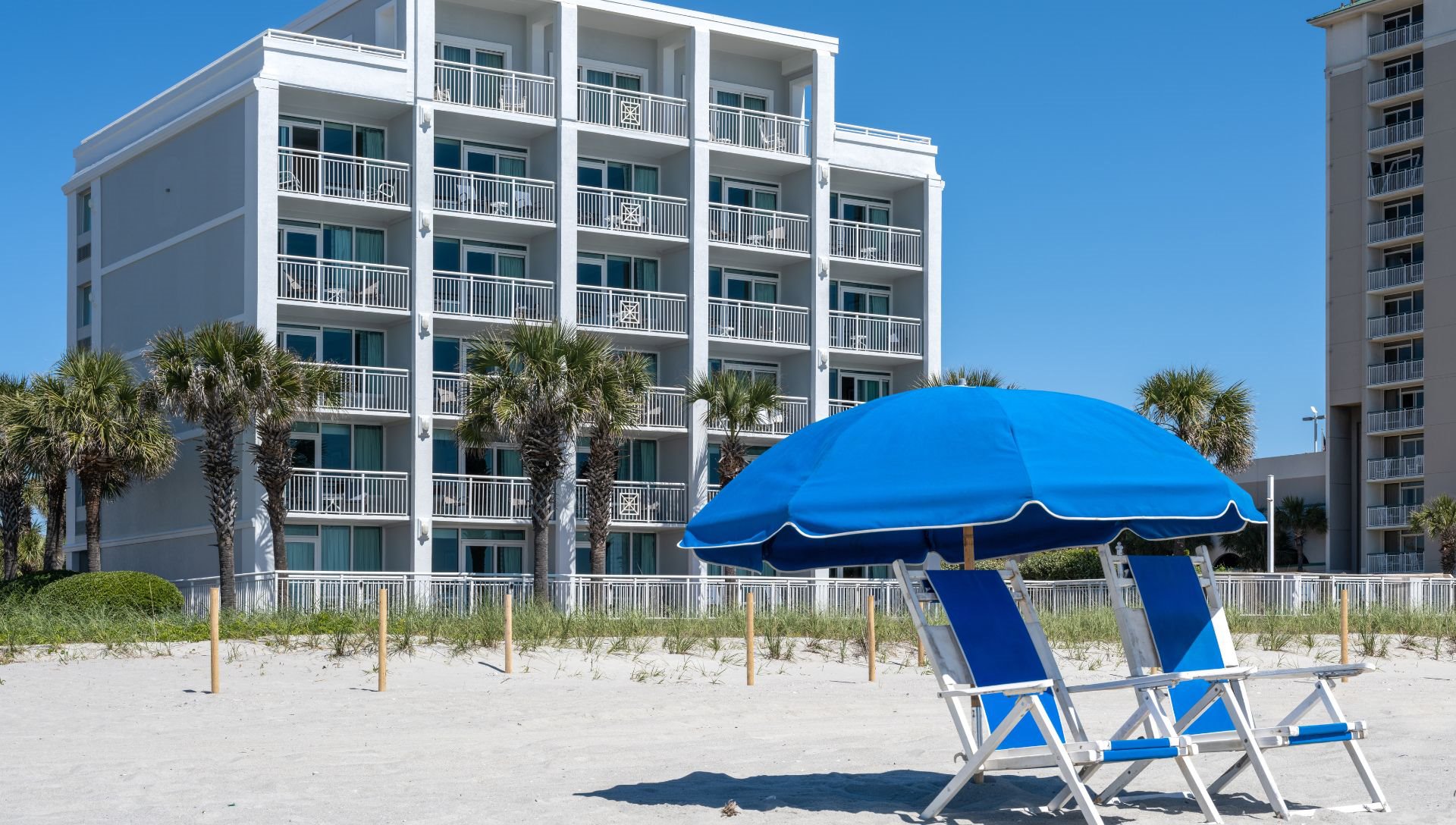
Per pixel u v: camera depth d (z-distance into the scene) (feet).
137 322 141.49
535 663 70.23
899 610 110.52
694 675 68.39
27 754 42.19
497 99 136.56
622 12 140.26
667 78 146.20
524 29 140.77
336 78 127.24
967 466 27.37
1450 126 205.05
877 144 155.22
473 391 119.96
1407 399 211.20
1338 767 36.60
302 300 125.80
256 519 123.44
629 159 145.28
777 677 68.23
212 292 130.21
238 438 124.67
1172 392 141.69
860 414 30.07
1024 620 31.24
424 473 128.67
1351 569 217.15
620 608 99.35
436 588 111.65
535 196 136.67
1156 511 27.17
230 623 81.92
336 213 129.80
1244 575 111.96
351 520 126.41
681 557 142.51
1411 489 210.38
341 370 126.21
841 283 157.79
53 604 97.30
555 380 117.60
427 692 60.39
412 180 130.00
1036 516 35.99
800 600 115.65
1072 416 29.09
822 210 150.20
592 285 143.02
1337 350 216.95
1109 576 31.32
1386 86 212.23
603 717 52.44
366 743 44.70
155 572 136.67
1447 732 45.32
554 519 135.44
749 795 32.78
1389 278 211.41
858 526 27.32
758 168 150.92
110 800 32.53
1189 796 32.19
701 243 143.74
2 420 118.62
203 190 132.05
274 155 124.67
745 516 29.07
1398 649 82.89
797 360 151.23
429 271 130.00
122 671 65.67
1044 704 30.04
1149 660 30.86
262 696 58.49
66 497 152.56
